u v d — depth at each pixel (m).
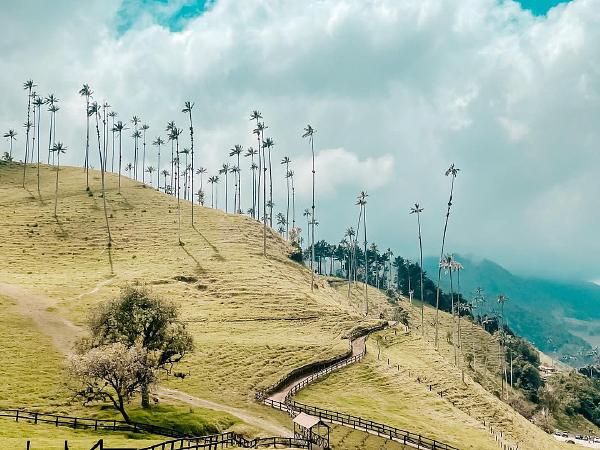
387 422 94.62
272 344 124.88
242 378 104.62
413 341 160.62
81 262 173.50
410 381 126.31
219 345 119.00
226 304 151.88
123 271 167.25
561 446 133.38
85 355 74.88
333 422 89.00
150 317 85.12
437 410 113.50
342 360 126.25
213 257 184.38
